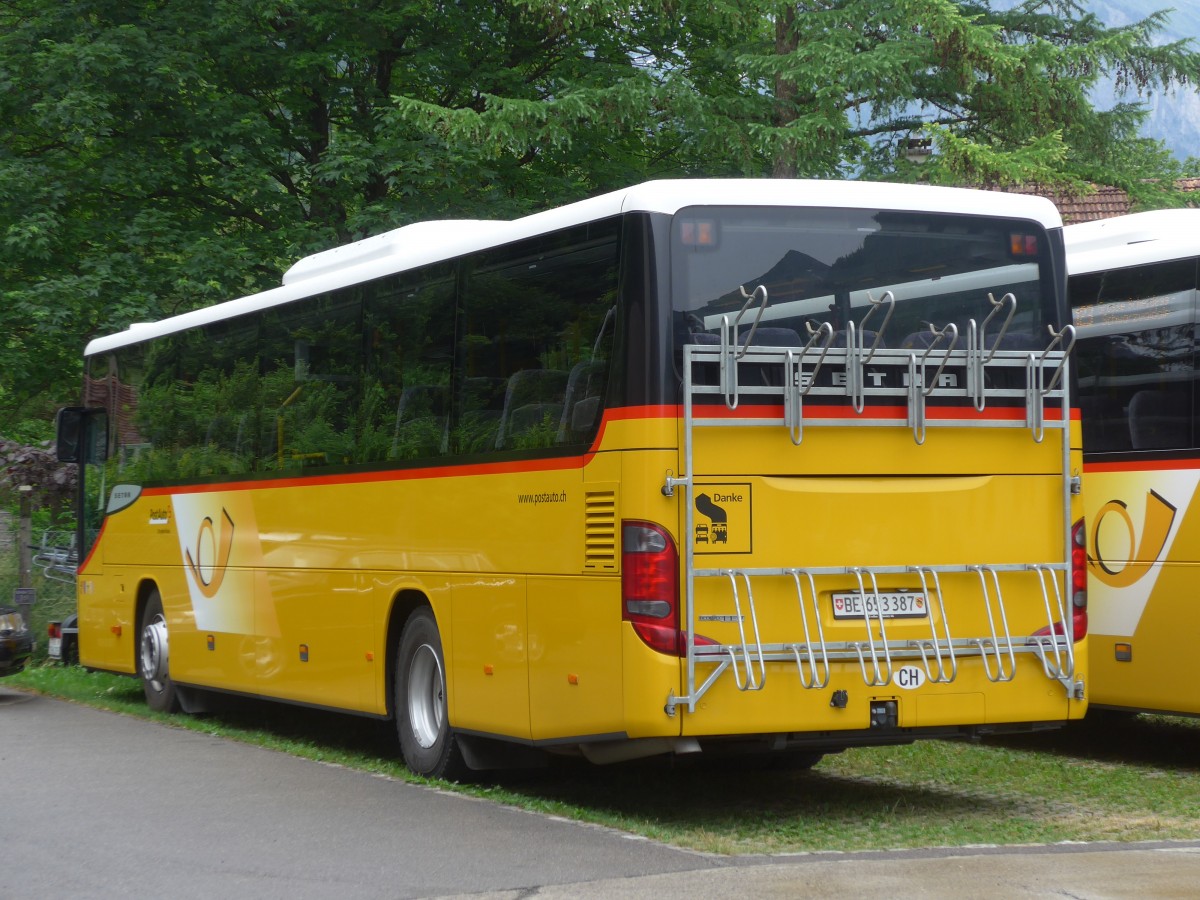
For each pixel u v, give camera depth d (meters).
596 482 8.79
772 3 23.05
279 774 11.06
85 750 12.45
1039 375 9.20
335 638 11.86
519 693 9.48
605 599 8.69
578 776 10.91
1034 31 25.47
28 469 21.48
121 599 16.11
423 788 10.35
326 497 12.00
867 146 25.31
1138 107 25.38
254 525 13.25
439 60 26.94
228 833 8.71
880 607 8.77
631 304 8.62
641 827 8.76
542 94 28.03
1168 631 11.12
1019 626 9.09
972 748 12.18
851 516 8.75
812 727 8.60
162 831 8.80
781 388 8.65
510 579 9.58
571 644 8.98
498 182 25.73
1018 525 9.13
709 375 8.55
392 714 11.22
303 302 12.54
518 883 7.20
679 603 8.43
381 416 11.23
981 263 9.33
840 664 8.66
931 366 9.03
